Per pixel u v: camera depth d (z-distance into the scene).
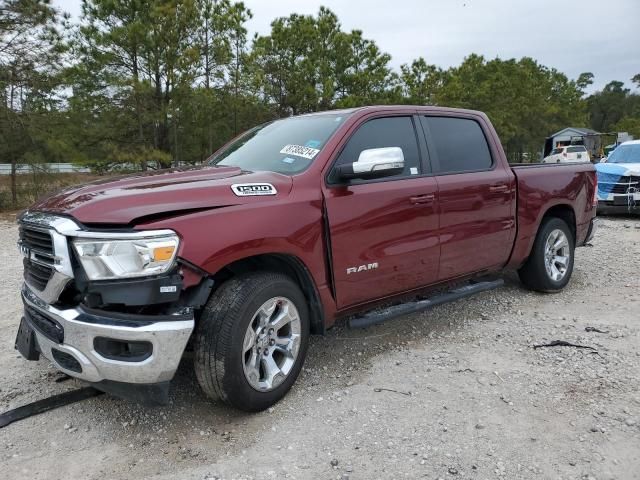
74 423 3.19
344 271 3.64
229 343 2.99
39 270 3.07
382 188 3.85
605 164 12.07
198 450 2.90
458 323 4.75
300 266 3.41
